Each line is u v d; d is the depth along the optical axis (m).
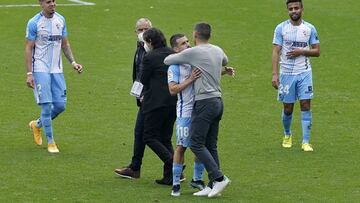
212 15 90.31
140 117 41.94
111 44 78.94
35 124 48.72
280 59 48.66
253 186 41.16
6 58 73.62
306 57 47.91
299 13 47.59
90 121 54.88
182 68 39.00
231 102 60.44
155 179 42.44
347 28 84.75
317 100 60.91
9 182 41.53
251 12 91.62
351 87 64.62
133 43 79.44
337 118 56.00
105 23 86.81
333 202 38.56
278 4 95.62
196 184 40.44
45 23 46.56
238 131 52.66
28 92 62.62
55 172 43.44
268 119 55.78
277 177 42.78
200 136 38.41
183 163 41.44
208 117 38.28
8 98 60.81
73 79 66.75
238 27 85.25
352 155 47.09
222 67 40.03
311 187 41.00
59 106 47.56
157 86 40.84
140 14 90.69
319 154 47.31
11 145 48.97
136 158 42.31
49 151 47.34
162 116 40.84
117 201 38.44
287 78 48.03
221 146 49.03
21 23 86.75
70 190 40.25
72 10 92.56
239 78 67.44
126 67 71.06
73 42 79.31
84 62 72.50
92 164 45.12
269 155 47.12
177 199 38.81
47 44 46.75
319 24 86.25
